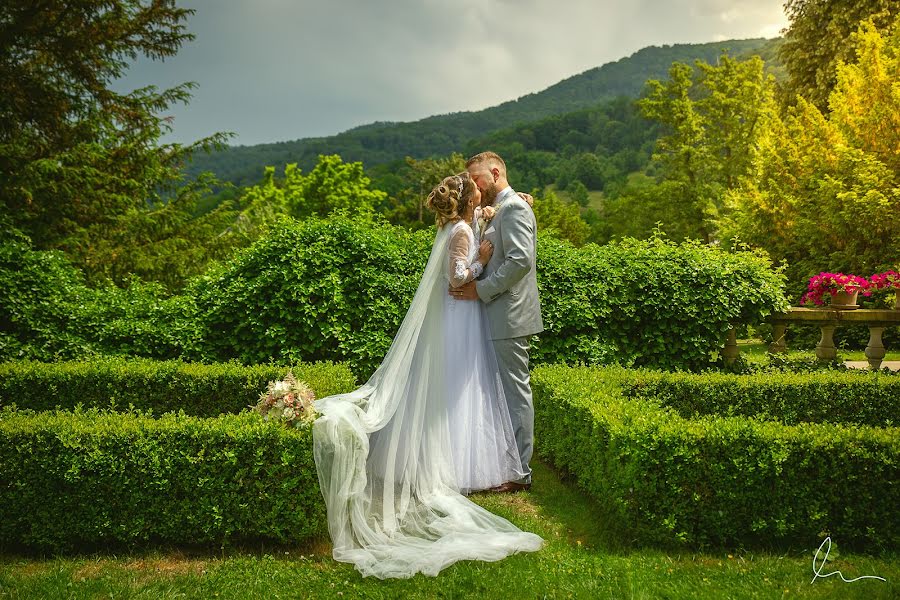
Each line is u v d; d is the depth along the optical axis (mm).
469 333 3846
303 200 37750
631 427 3160
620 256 6492
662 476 3062
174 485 3016
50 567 2896
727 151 24469
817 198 13070
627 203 27938
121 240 11562
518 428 3932
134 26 13328
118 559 2980
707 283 6117
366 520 3256
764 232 14734
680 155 24578
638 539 3096
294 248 5980
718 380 4500
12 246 6055
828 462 3025
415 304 3660
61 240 10969
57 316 5859
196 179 14242
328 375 4387
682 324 6199
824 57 18328
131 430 3025
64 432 2980
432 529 3223
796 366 6645
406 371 3557
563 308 5867
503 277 3736
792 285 13273
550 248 6383
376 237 6137
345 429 3100
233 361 4910
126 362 4824
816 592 2590
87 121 12125
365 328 5809
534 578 2729
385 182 48781
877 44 13352
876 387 4492
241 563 2902
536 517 3510
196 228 13320
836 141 13320
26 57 11500
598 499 3480
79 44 11883
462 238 3764
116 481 2992
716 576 2754
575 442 3889
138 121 13383
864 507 2988
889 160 12594
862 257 12227
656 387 4461
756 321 6387
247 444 3010
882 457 2971
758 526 3012
